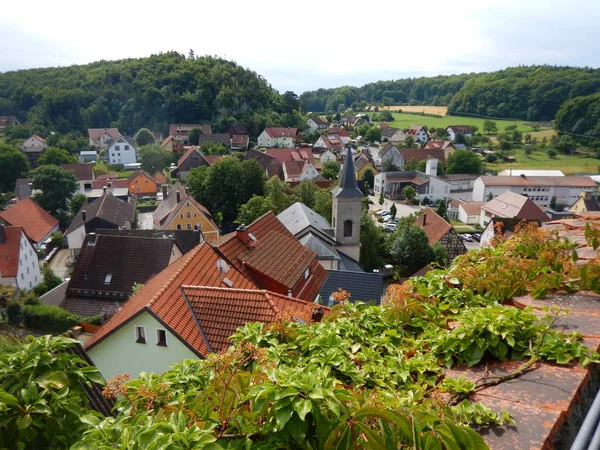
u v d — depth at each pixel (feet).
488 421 10.96
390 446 9.86
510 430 10.68
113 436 12.69
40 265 160.04
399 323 18.57
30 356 16.17
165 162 333.62
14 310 87.56
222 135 385.50
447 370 14.79
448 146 391.65
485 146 408.05
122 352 40.83
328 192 172.24
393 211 232.53
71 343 17.28
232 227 201.26
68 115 468.34
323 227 120.16
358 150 408.05
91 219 167.02
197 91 465.47
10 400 14.52
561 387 12.41
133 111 457.68
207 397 13.11
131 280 93.25
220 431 12.26
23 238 136.26
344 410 10.30
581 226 27.32
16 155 278.05
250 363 16.96
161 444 10.28
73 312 90.17
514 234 24.64
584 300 17.83
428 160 309.83
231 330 39.06
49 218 193.98
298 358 16.71
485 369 14.08
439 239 164.86
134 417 13.21
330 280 78.33
